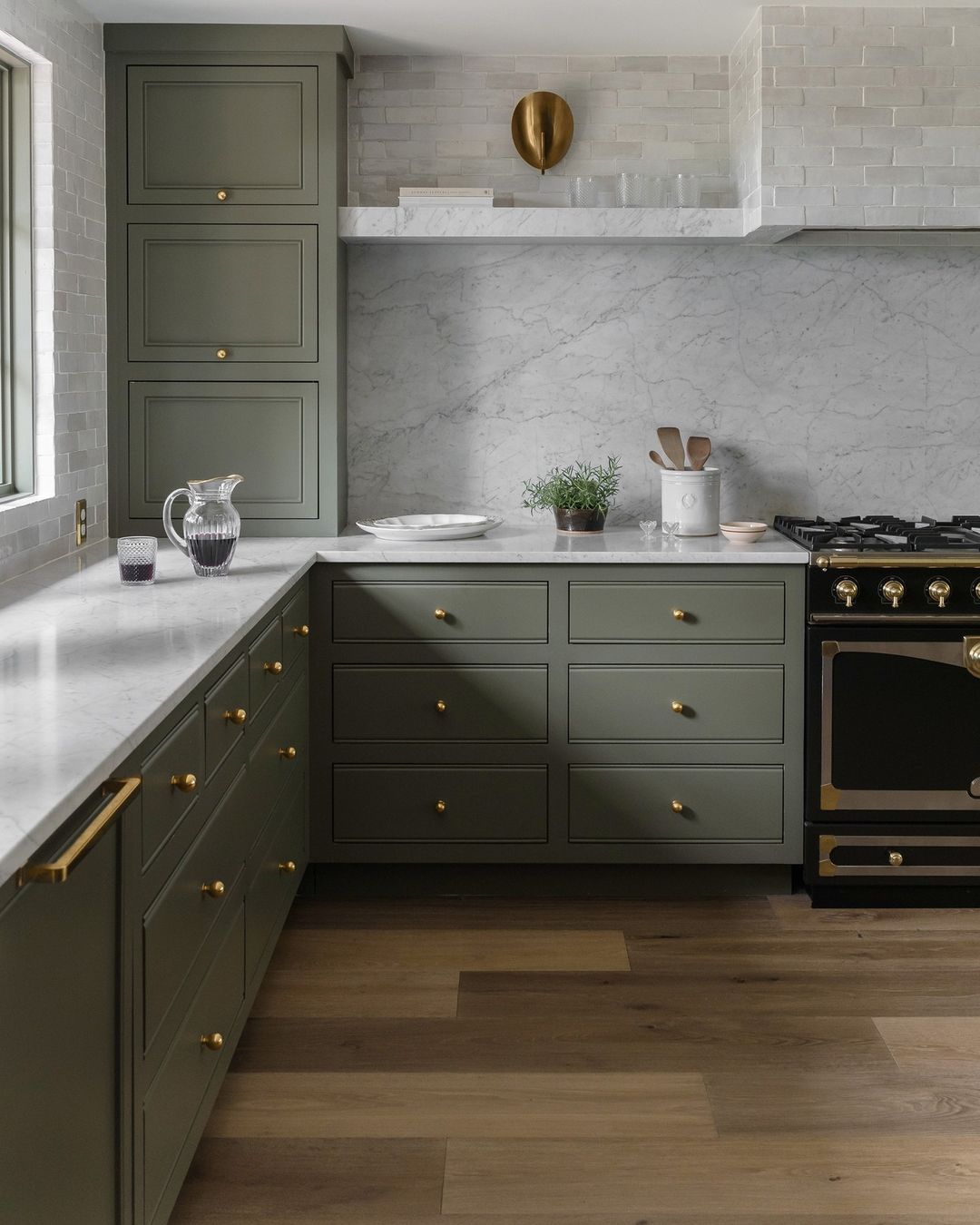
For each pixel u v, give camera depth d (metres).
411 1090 2.52
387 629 3.47
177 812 1.94
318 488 3.80
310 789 3.51
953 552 3.39
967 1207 2.14
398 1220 2.11
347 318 4.02
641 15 3.54
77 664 2.05
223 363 3.76
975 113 3.48
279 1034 2.74
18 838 1.24
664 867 3.59
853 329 4.02
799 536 3.65
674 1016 2.83
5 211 3.19
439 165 3.96
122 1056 1.63
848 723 3.45
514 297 4.02
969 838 3.46
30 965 1.29
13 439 3.27
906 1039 2.72
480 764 3.51
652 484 4.08
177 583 2.92
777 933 3.32
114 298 3.73
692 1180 2.22
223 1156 2.29
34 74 3.20
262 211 3.70
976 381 4.04
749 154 3.63
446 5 3.45
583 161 3.98
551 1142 2.34
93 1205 1.52
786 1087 2.53
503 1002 2.91
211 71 3.65
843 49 3.46
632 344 4.03
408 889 3.61
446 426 4.06
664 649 3.47
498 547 3.52
